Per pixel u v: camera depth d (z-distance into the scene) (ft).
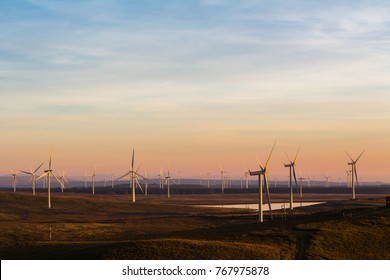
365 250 350.43
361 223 407.23
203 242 340.80
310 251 340.59
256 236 386.52
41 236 522.88
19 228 556.92
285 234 388.57
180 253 314.76
